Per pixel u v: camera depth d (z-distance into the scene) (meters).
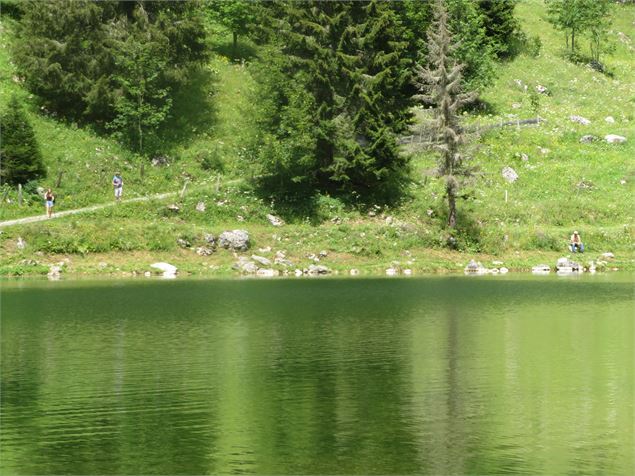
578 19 97.56
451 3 79.88
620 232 61.56
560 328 29.11
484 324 30.09
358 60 60.84
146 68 65.38
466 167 58.62
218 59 79.25
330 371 21.86
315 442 15.73
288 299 37.28
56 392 19.58
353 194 62.09
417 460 14.75
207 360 23.25
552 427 16.72
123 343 25.83
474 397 19.09
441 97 57.16
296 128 58.94
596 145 75.50
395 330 28.53
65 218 53.66
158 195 59.88
